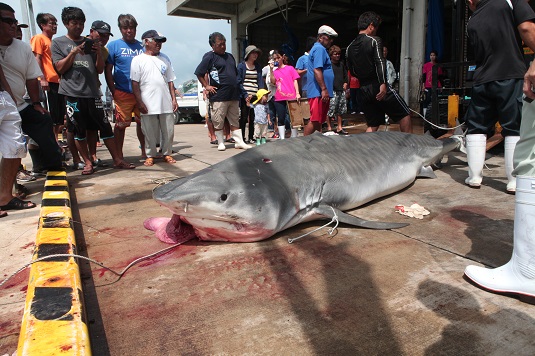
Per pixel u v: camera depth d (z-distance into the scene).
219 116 7.62
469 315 1.93
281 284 2.27
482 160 4.24
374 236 2.98
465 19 7.00
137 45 6.28
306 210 3.10
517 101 3.81
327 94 6.47
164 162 6.48
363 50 5.45
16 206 3.97
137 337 1.81
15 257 2.80
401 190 4.34
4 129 3.77
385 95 5.54
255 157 3.11
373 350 1.69
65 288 1.94
